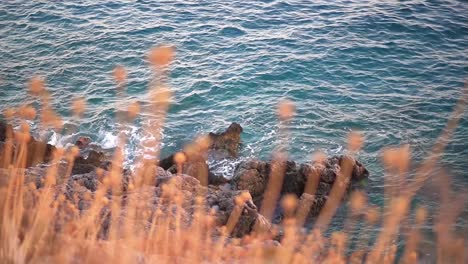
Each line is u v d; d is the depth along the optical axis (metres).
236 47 31.97
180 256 6.02
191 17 35.12
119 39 32.84
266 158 23.69
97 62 30.84
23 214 5.76
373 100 27.73
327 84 28.91
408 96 28.16
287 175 20.53
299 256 5.48
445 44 33.19
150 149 23.94
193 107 26.84
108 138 24.78
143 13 35.47
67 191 10.88
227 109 26.80
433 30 34.22
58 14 35.34
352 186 21.17
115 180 6.24
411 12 35.97
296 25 34.28
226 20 34.72
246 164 20.98
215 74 29.34
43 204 5.62
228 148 23.84
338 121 26.00
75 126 25.38
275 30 33.81
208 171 21.61
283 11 35.81
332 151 24.05
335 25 34.28
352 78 29.55
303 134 24.95
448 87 29.02
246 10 35.84
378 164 22.97
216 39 32.84
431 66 30.91
